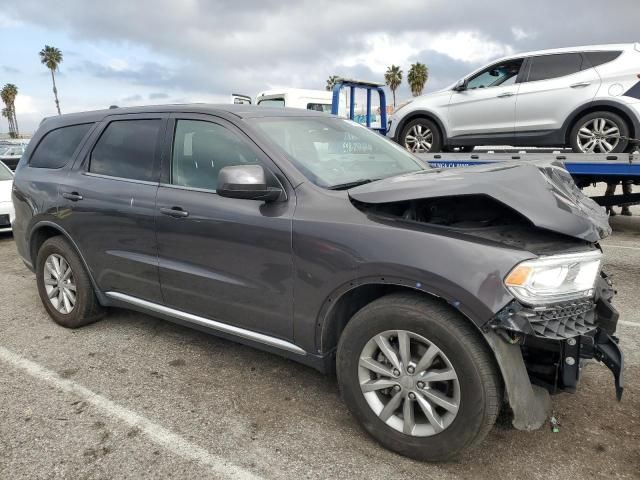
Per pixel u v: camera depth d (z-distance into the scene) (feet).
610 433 8.97
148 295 11.85
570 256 7.45
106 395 10.48
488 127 24.07
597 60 21.30
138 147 12.04
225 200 10.05
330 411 9.83
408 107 26.84
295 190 9.30
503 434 8.98
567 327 7.22
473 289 7.22
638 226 28.37
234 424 9.41
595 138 21.45
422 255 7.64
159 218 10.98
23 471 8.16
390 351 8.21
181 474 8.08
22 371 11.59
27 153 15.07
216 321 10.68
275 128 10.54
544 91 22.22
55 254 13.84
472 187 7.64
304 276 8.91
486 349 7.48
